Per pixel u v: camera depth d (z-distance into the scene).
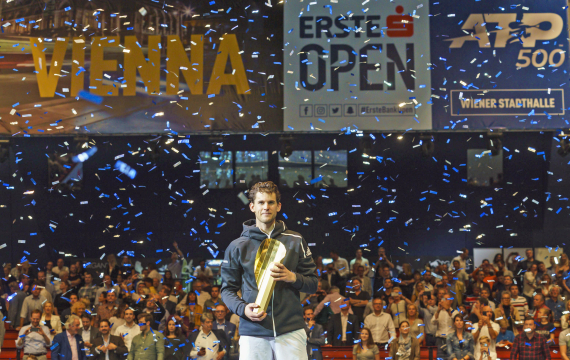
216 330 8.29
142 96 10.88
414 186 14.94
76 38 10.99
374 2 10.98
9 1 11.07
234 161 15.09
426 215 14.84
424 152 12.41
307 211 14.95
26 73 10.94
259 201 2.36
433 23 10.94
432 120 10.78
